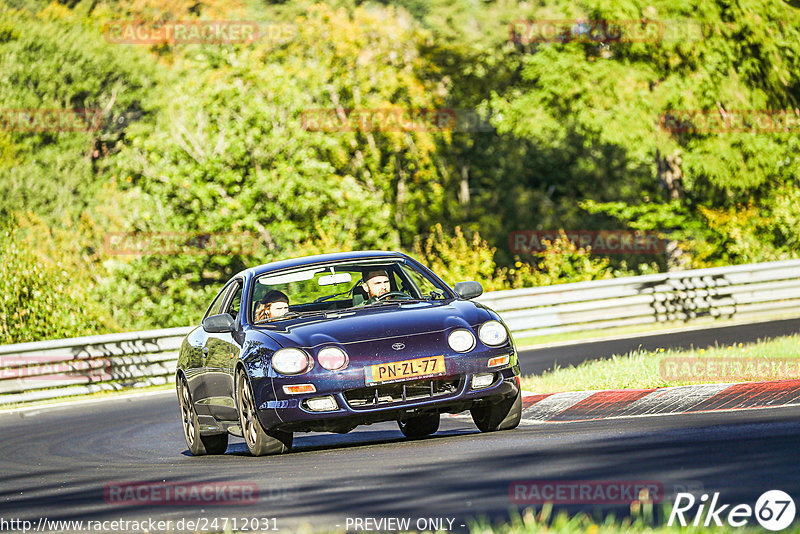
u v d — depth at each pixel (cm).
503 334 3017
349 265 3384
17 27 14275
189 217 11200
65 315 8194
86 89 14138
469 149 15662
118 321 10731
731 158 10256
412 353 2894
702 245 10669
